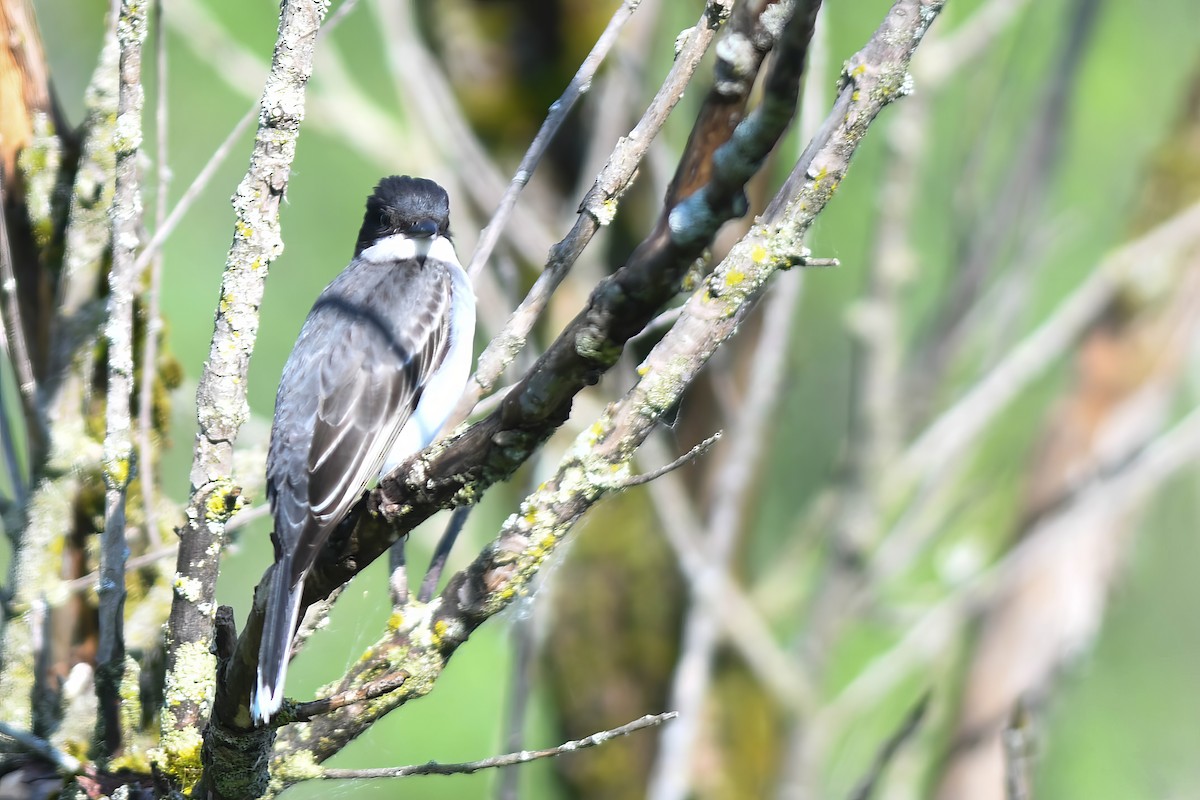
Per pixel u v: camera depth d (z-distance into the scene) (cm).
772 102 474
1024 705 812
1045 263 1234
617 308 527
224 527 619
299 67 605
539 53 1198
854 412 1115
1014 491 1399
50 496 746
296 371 866
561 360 546
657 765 1190
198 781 623
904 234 1101
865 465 1107
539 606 872
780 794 1091
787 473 1509
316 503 656
